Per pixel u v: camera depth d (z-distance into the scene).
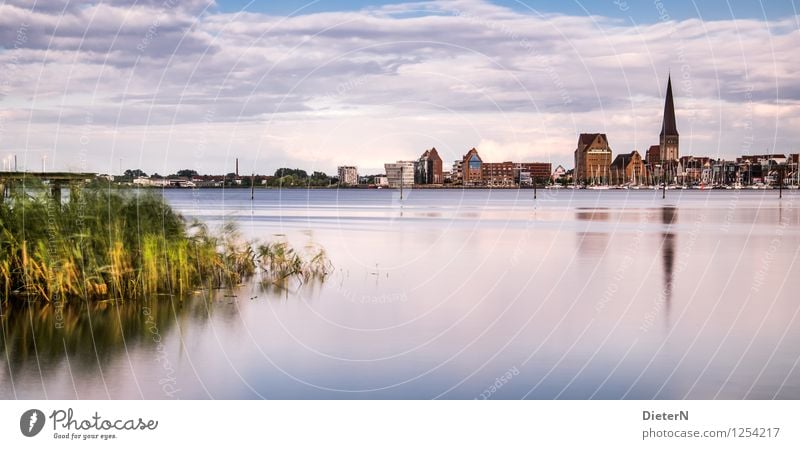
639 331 22.94
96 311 24.28
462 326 23.75
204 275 29.45
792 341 21.59
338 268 36.62
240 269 31.88
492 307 26.91
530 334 22.58
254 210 94.62
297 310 25.81
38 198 26.62
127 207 28.30
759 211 94.94
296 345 21.09
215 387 17.41
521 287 31.52
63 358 19.36
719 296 29.03
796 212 92.25
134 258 26.61
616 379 18.19
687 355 20.17
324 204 123.81
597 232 59.94
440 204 128.25
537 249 46.66
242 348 20.64
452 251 45.16
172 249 27.38
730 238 53.94
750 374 18.50
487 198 168.50
